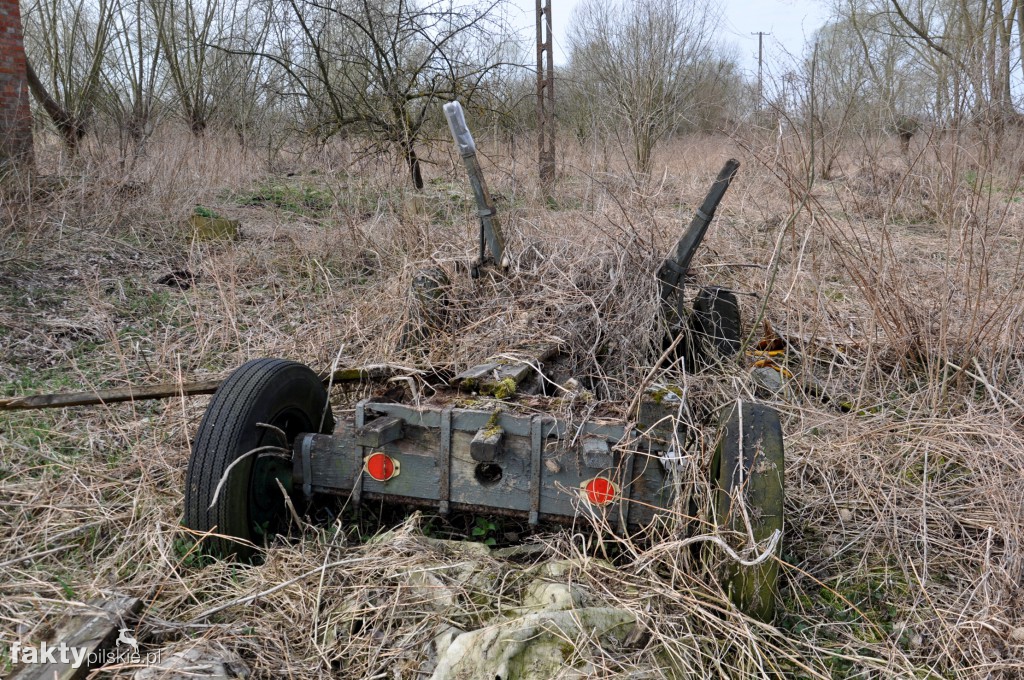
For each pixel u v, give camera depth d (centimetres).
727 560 275
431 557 301
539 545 317
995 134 548
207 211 898
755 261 717
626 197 723
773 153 582
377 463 314
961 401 502
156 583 295
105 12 1393
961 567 340
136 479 383
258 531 313
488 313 482
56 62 1373
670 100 1283
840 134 714
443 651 253
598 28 1373
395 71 1048
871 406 499
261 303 684
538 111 1153
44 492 365
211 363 557
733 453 290
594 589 284
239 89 1603
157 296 687
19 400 326
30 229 761
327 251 794
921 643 295
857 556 353
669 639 258
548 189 926
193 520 299
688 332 502
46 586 298
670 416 298
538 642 251
